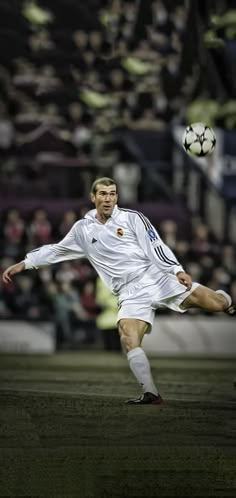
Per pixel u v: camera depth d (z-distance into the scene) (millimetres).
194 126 30156
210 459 18938
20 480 17312
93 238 27734
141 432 21984
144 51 80375
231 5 68500
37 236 65000
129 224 27625
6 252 64438
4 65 78000
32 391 31125
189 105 73312
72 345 61219
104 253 27750
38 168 70688
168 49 81312
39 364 46938
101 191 27359
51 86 76438
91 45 80625
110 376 38719
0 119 72812
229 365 48281
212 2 66625
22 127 71312
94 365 46250
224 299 27312
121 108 75812
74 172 71062
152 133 72062
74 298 61188
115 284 27984
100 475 17719
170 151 71875
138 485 17125
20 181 70000
